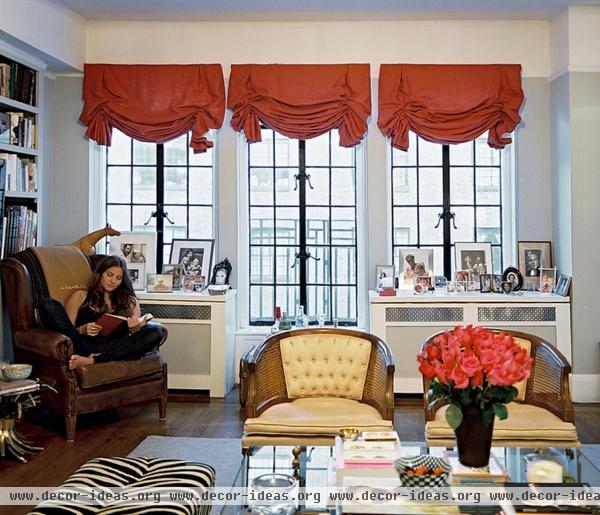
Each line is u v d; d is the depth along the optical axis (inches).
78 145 199.3
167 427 157.1
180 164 205.6
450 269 201.9
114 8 184.5
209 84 193.0
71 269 168.9
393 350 182.4
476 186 203.0
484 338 80.7
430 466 82.4
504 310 181.0
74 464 130.0
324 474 90.8
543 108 194.5
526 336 125.6
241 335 198.8
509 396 79.3
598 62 179.0
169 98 193.8
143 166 206.2
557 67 187.8
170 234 205.5
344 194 204.5
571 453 96.2
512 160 199.0
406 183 203.2
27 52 175.2
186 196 205.6
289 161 204.4
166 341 188.1
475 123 189.5
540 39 194.2
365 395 125.0
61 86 199.3
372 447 89.9
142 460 93.9
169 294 187.9
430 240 203.0
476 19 192.9
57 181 199.2
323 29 195.9
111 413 169.9
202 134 192.1
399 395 183.9
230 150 197.8
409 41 195.0
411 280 193.6
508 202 201.0
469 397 79.5
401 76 190.9
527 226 195.9
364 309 201.0
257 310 205.5
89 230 200.1
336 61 195.6
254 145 204.4
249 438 108.5
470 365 77.1
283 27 196.2
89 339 153.5
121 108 193.5
